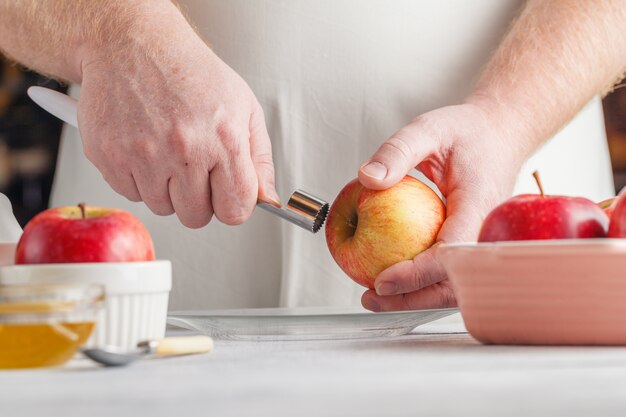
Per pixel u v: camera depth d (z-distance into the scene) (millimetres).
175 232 1550
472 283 801
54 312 688
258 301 1549
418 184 1154
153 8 1284
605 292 751
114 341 797
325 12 1489
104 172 1265
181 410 457
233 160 1196
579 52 1411
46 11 1313
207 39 1512
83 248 800
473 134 1224
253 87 1510
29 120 3076
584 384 540
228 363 696
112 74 1234
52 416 451
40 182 3082
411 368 639
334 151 1519
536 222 802
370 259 1116
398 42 1502
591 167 1669
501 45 1433
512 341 795
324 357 735
